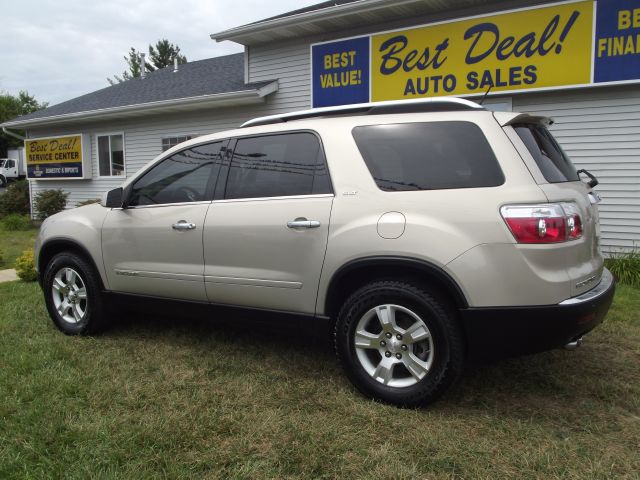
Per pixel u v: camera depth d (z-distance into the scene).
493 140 2.90
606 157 7.57
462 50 8.08
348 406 3.06
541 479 2.36
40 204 15.02
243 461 2.52
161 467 2.47
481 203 2.79
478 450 2.58
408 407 2.99
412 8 8.75
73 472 2.42
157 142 13.39
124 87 16.84
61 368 3.65
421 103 3.19
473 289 2.76
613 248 7.65
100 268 4.28
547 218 2.69
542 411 3.01
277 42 10.91
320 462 2.49
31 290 6.26
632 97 7.28
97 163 14.88
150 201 4.08
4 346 4.13
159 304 4.06
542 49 7.45
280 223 3.34
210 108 12.16
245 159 3.69
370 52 8.98
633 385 3.35
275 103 11.12
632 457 2.53
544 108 7.91
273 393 3.26
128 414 2.97
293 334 3.46
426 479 2.36
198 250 3.73
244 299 3.56
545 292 2.68
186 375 3.55
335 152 3.27
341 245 3.10
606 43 7.02
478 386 3.35
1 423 2.88
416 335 2.94
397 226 2.94
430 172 2.99
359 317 3.09
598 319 2.94
